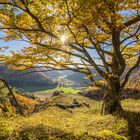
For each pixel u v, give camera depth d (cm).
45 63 1786
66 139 1013
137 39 1927
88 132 1190
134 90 3212
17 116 1359
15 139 923
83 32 1670
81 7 1289
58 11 1379
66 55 1833
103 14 1359
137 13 1752
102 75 1738
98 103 3225
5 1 1259
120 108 1861
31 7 1330
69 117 2116
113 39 1709
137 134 1301
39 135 995
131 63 2222
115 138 1136
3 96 2612
